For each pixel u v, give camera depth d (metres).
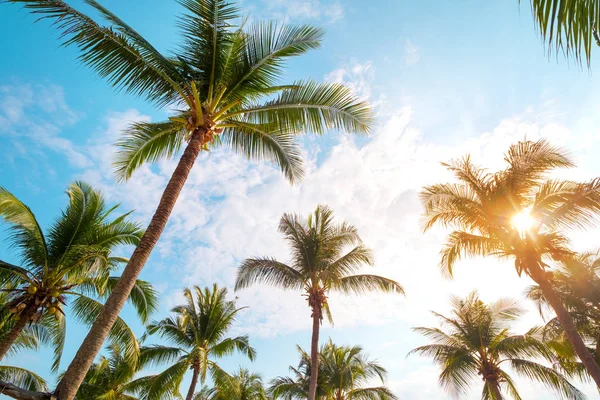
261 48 8.64
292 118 9.05
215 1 8.12
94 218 12.31
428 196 13.52
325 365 23.83
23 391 4.41
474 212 12.92
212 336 20.41
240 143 9.54
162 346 19.55
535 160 12.13
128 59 7.66
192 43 8.41
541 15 2.37
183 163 7.17
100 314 5.37
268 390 23.52
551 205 11.97
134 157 9.21
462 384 17.36
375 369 22.88
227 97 8.70
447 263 13.52
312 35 8.63
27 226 11.22
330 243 16.62
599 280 15.97
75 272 11.68
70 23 6.72
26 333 15.14
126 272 5.74
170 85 8.23
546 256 12.23
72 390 4.67
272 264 16.50
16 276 11.23
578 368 17.41
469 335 19.06
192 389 18.59
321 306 15.67
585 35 2.27
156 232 6.27
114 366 23.08
